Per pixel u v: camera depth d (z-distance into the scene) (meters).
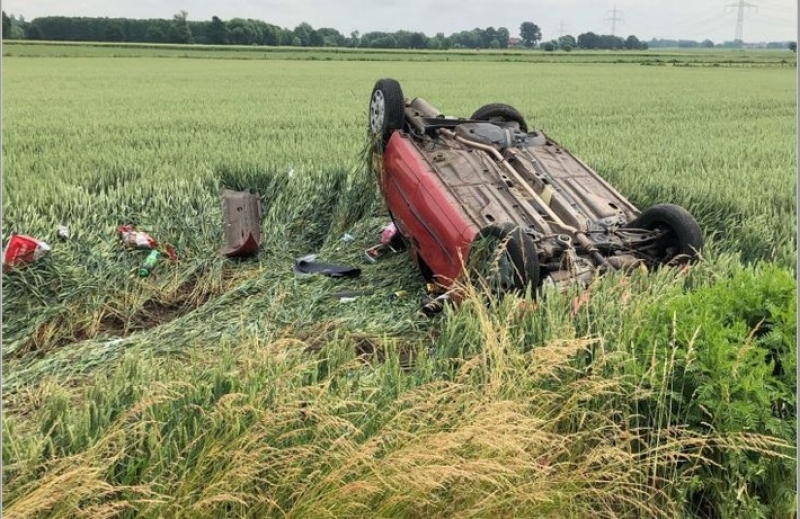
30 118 19.45
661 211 6.16
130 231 7.99
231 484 3.06
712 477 3.65
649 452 3.56
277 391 3.51
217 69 48.06
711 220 8.38
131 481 3.09
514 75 45.47
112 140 14.68
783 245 7.38
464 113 21.55
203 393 3.55
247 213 8.66
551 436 3.64
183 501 3.02
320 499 3.05
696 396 3.70
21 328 6.36
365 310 6.46
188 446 3.12
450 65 58.47
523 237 5.41
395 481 3.04
